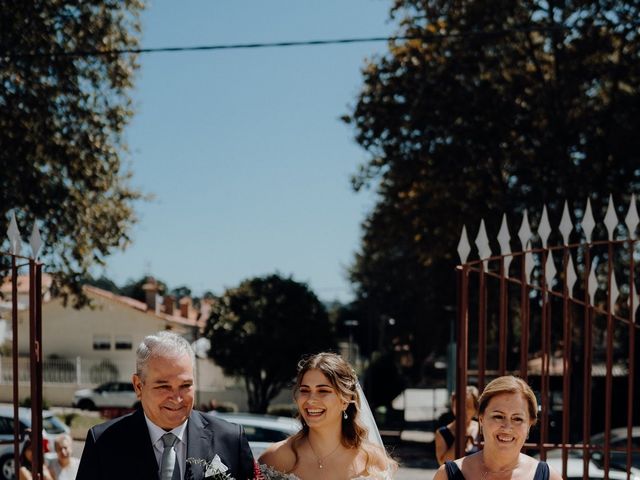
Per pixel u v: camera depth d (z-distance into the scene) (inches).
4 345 1609.3
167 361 153.4
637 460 392.2
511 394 166.7
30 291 211.6
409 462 924.6
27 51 700.7
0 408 611.2
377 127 935.0
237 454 162.9
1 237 701.9
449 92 909.2
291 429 447.2
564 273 221.0
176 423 153.9
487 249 224.8
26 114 711.1
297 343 1306.6
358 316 2233.0
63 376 1556.3
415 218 947.3
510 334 1133.7
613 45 874.1
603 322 970.7
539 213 895.7
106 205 790.5
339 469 171.5
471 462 170.2
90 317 1734.7
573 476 351.9
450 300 1258.0
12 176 707.4
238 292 1338.6
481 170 930.7
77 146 749.3
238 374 1322.6
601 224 879.1
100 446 156.2
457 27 901.2
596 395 1039.6
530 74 927.7
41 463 211.0
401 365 2149.4
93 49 742.5
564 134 904.3
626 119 895.7
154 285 1878.7
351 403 174.6
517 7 889.5
